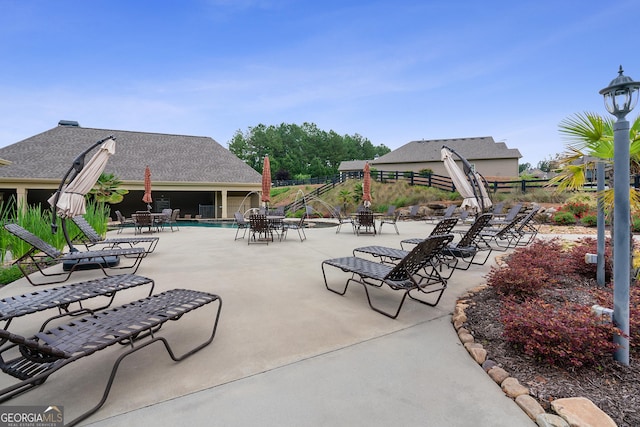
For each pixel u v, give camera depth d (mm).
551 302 3588
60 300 2908
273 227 9797
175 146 24578
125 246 8406
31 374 1921
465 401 2020
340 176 28453
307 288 4508
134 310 2600
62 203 5500
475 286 4629
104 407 1955
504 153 32250
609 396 2006
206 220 21297
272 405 1980
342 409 1941
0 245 6277
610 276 4355
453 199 20641
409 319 3383
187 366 2430
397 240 9438
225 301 3934
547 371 2293
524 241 9070
